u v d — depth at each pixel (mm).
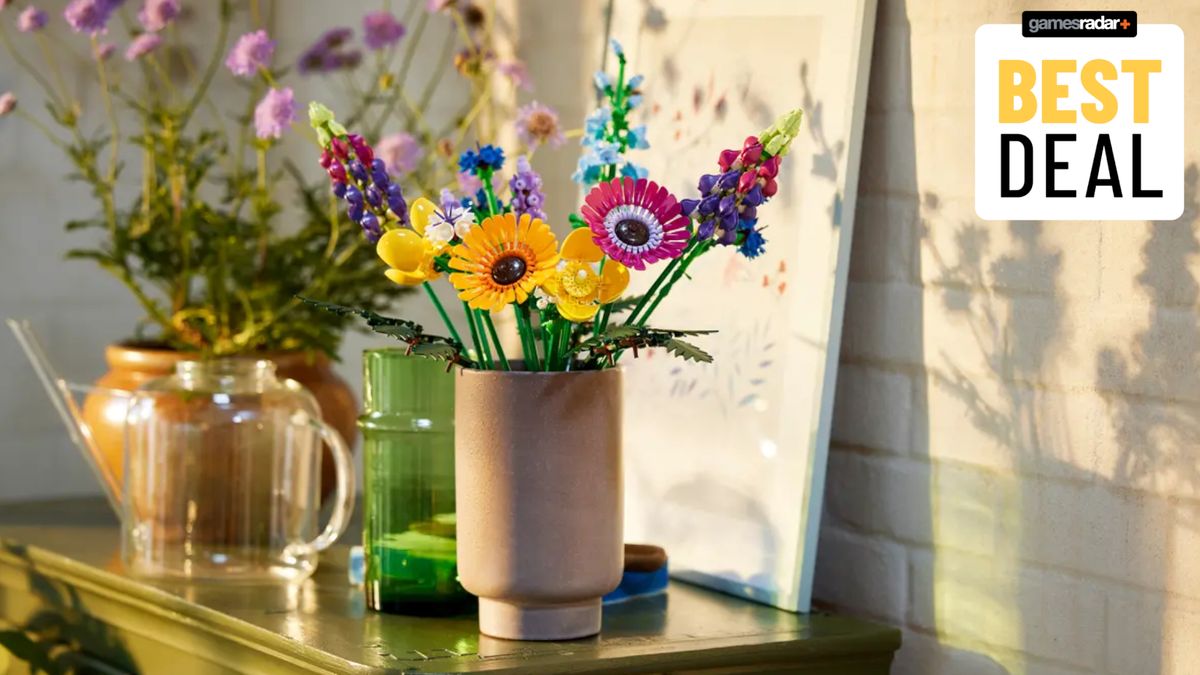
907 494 1981
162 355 2291
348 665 1755
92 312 2697
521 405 1798
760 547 1993
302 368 2330
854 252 2025
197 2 2752
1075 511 1845
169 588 2012
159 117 2430
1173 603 1779
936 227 1945
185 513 2055
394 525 1913
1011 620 1896
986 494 1912
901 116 1973
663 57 2160
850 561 2041
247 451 2064
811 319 1967
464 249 1757
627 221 1736
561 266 1771
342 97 2725
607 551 1824
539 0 2426
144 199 2473
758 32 2045
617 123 1896
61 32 2668
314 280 2354
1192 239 1764
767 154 1747
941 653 1955
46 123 2660
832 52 1965
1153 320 1788
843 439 2045
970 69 1908
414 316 2639
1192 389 1764
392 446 1913
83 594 2125
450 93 2592
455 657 1772
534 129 2029
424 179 2484
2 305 2639
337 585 2039
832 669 1883
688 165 2115
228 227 2350
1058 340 1853
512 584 1808
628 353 2184
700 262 2098
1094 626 1834
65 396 2301
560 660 1764
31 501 2436
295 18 2783
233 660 1925
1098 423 1826
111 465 2281
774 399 1997
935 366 1953
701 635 1860
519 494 1803
